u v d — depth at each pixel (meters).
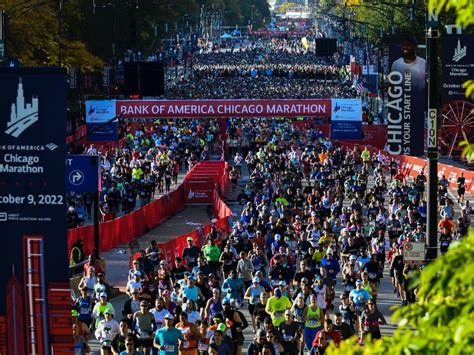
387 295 53.16
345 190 84.62
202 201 91.81
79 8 167.88
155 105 112.94
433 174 36.88
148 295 43.69
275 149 113.94
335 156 104.75
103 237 67.88
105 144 117.69
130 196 86.25
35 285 26.73
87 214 83.38
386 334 45.53
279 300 39.47
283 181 84.38
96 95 164.62
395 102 55.47
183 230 78.94
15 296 26.80
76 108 146.75
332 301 46.47
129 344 34.25
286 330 37.81
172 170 105.62
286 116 115.12
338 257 56.41
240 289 44.16
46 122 26.33
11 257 26.69
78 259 54.34
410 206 68.94
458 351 14.14
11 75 26.22
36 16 125.50
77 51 141.00
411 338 14.75
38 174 26.47
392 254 53.84
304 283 40.25
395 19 160.75
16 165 26.47
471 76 56.56
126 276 59.31
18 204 26.56
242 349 40.88
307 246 55.28
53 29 135.62
